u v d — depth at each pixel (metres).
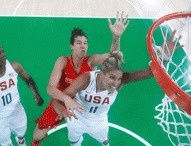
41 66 3.83
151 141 3.00
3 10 4.89
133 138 3.02
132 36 4.58
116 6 5.47
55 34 4.44
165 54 2.16
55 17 4.86
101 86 1.91
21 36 4.31
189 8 5.47
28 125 3.05
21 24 4.57
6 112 2.18
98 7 5.35
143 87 3.71
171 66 3.81
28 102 3.33
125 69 3.90
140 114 3.32
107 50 4.20
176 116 3.29
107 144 2.71
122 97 3.54
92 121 2.25
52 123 2.47
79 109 1.90
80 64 2.37
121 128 3.13
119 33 2.39
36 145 2.67
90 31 4.59
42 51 4.08
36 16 4.82
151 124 3.20
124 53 4.21
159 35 4.54
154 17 5.22
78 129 2.32
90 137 2.99
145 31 4.73
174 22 4.83
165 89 1.66
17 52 4.00
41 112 3.23
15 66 2.20
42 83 3.58
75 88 1.92
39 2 5.27
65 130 3.03
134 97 3.55
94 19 4.95
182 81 3.51
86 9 5.23
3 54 1.97
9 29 4.42
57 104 2.12
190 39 4.44
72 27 4.65
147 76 1.97
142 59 4.12
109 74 1.79
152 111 3.37
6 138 2.40
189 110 1.55
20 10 4.96
